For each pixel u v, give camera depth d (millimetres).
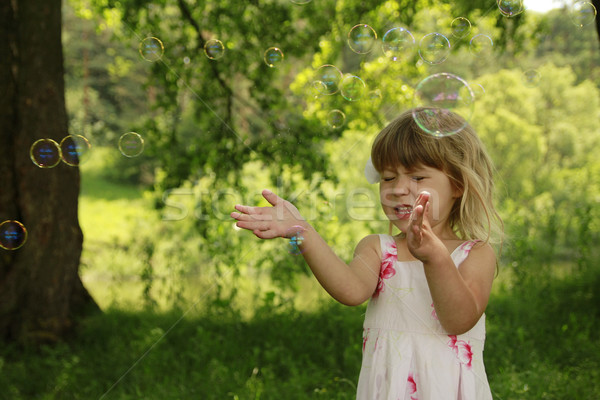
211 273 6086
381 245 1446
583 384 2699
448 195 1362
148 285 5191
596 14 3227
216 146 5977
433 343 1325
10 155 4145
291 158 5473
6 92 4137
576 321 3719
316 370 3111
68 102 23000
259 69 6203
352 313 4047
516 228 5316
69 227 4289
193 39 6809
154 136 6348
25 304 4094
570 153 17156
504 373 2836
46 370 3412
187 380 3059
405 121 1380
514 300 4258
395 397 1303
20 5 4176
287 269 5082
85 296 4633
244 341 3701
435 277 1150
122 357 3473
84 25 23188
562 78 18609
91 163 22453
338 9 6359
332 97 5848
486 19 6594
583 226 5172
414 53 5918
